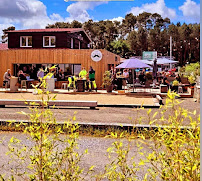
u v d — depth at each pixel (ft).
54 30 101.30
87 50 75.77
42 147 9.18
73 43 108.17
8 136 23.08
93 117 32.24
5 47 128.36
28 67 80.89
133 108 40.57
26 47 100.78
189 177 7.72
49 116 9.61
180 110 8.29
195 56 291.58
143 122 27.96
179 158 7.94
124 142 20.06
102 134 23.85
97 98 53.42
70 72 79.97
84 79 65.46
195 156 7.72
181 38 292.40
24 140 21.29
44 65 79.97
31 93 61.93
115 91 68.69
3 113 34.17
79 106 39.63
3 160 16.76
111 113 35.65
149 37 297.33
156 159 8.41
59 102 39.70
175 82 59.93
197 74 57.47
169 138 8.02
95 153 18.79
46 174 8.79
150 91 66.90
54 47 99.71
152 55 197.16
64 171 8.95
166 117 31.09
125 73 77.00
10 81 64.49
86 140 22.13
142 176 13.93
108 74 64.80
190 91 55.72
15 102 39.55
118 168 14.84
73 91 65.98
